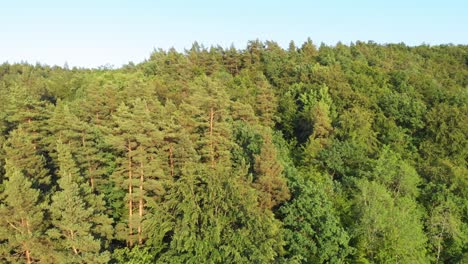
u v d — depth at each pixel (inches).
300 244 1571.1
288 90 3248.0
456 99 3009.4
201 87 2044.8
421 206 2066.9
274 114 2938.0
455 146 2415.1
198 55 4335.6
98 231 1360.7
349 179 2030.0
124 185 1504.7
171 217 1480.1
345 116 2442.2
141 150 1505.9
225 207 1432.1
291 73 3715.6
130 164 1528.1
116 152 1672.0
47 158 1839.3
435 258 1886.1
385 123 2659.9
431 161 2390.5
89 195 1386.6
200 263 1355.8
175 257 1382.9
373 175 2050.9
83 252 1219.9
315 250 1566.2
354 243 1752.0
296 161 2351.1
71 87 3612.2
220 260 1366.9
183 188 1457.9
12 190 1169.4
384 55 4980.3
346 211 1875.0
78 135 1726.1
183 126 1868.8
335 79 3132.4
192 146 1694.1
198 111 1857.8
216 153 1812.3
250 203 1449.3
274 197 1706.4
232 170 1715.1
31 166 1553.9
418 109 2743.6
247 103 2741.1
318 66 3582.7
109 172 1701.5
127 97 2357.3
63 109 1934.1
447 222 1921.8
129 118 1622.8
